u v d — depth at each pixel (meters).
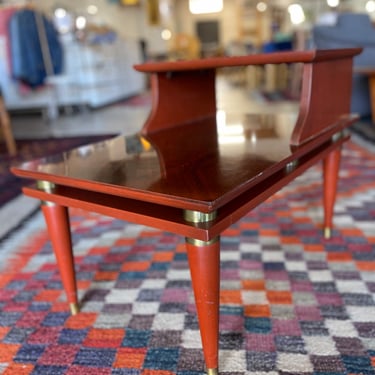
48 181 0.68
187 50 8.12
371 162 1.78
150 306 0.84
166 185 0.56
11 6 3.91
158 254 1.07
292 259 1.00
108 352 0.71
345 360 0.66
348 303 0.81
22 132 3.26
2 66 3.97
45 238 1.22
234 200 0.58
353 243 1.06
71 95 4.33
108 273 0.99
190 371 0.65
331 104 0.89
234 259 1.02
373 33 2.69
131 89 5.84
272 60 0.78
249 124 1.05
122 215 0.59
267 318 0.78
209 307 0.56
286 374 0.64
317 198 1.41
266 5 8.30
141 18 7.62
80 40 4.18
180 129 1.02
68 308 0.85
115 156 0.76
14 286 0.95
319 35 2.72
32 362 0.70
